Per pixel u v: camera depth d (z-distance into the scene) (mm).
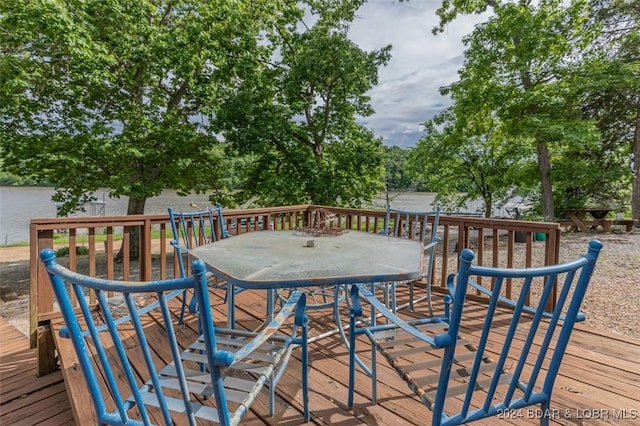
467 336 2445
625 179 10281
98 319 2760
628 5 9352
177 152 8148
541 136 9047
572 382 1874
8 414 2070
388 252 1998
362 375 1969
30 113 6957
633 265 6102
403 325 1364
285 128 8727
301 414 1642
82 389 1869
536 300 4348
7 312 5570
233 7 7980
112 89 7184
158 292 875
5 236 14000
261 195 9234
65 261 9156
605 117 10359
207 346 900
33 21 5504
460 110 9992
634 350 2236
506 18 8719
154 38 7074
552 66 8898
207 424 1554
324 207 4648
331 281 1444
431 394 1673
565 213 11141
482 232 3152
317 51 8172
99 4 6395
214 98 8406
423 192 16375
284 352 1524
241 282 1435
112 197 7535
